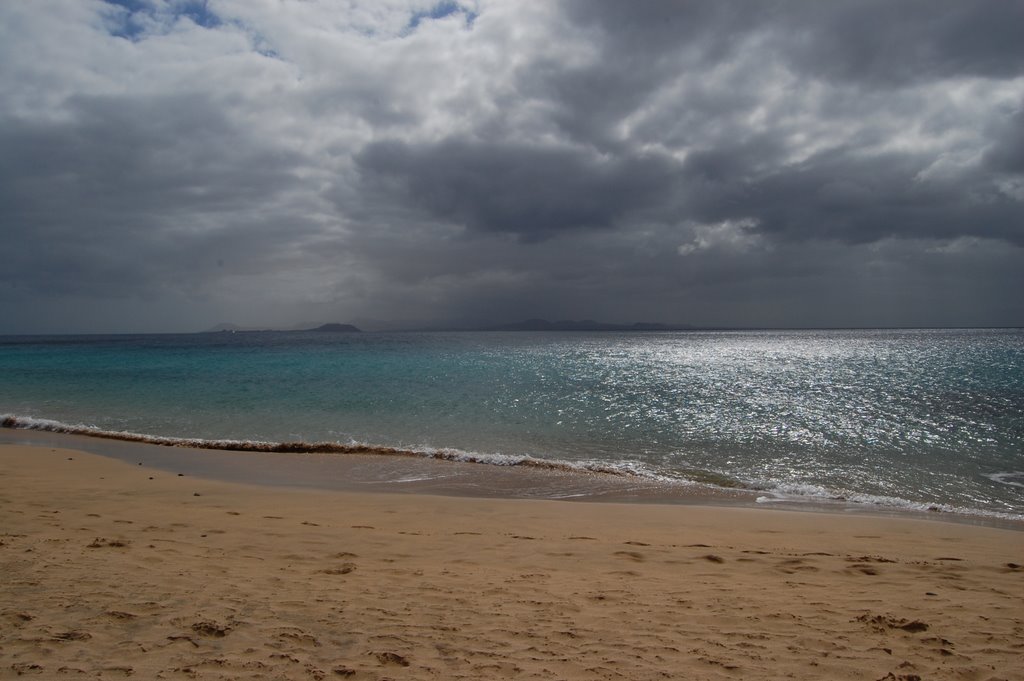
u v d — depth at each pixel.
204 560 6.48
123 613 4.77
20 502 9.48
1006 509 10.96
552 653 4.36
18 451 14.59
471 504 10.52
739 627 4.94
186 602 5.09
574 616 5.12
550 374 39.66
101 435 17.69
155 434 18.16
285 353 67.56
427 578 6.14
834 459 15.05
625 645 4.53
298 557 6.81
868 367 49.12
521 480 12.82
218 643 4.32
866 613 5.27
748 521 9.53
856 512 10.55
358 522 8.95
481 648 4.41
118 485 11.32
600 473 13.58
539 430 18.92
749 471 13.85
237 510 9.57
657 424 20.12
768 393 29.53
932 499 11.66
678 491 12.05
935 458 15.17
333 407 23.34
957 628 4.95
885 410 23.55
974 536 8.67
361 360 53.38
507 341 136.75
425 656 4.24
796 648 4.52
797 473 13.68
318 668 3.98
